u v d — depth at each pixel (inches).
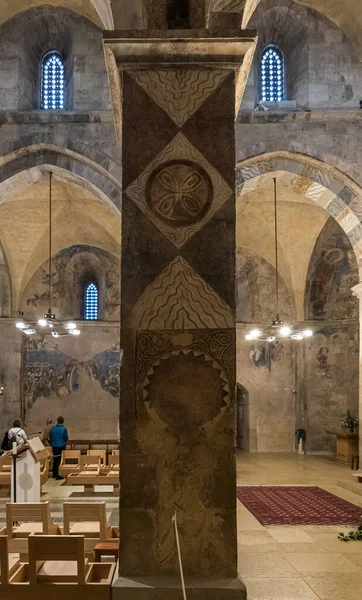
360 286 691.4
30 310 1015.0
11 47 668.7
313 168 674.8
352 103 665.6
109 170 654.5
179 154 229.3
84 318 1055.6
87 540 298.2
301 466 835.4
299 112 658.2
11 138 658.8
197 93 231.8
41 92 706.8
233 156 229.6
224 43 228.7
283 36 699.4
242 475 740.7
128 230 225.8
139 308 222.4
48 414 1014.4
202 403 218.4
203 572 212.1
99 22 655.8
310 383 1014.4
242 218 946.1
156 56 230.5
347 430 911.0
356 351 994.1
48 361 1023.6
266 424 1043.9
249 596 285.1
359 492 594.2
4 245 964.6
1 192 688.4
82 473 600.7
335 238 972.6
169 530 213.8
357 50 669.3
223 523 214.1
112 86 251.1
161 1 241.9
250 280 1057.5
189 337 221.1
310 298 1023.0
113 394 1032.2
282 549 377.1
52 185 851.4
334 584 304.3
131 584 205.6
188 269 224.4
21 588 223.5
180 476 215.8
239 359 1050.1
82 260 1045.2
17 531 298.4
